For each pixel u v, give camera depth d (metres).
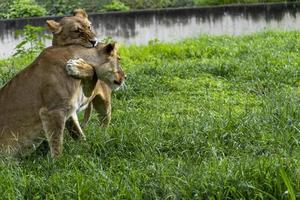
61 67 12.31
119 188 10.23
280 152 12.04
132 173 10.93
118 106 16.44
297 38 25.61
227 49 23.78
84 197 10.12
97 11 29.44
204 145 12.65
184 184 10.23
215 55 23.52
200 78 19.36
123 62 22.36
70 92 12.29
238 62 20.77
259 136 13.12
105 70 12.52
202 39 26.25
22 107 12.38
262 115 14.23
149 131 13.36
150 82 18.52
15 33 23.86
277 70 19.44
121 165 11.62
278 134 12.98
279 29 28.33
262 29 28.81
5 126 12.42
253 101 16.84
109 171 11.26
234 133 13.15
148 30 27.62
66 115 12.40
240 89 18.17
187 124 13.78
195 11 28.05
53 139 12.29
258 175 10.27
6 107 12.48
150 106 16.39
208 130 13.23
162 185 10.33
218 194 9.86
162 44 25.20
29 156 12.60
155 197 10.00
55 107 12.26
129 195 10.06
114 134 13.21
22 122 12.38
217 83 18.75
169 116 15.27
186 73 19.77
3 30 26.23
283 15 29.09
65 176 10.98
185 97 17.50
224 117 14.21
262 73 19.16
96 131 13.41
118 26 27.30
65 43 13.23
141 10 27.52
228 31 28.52
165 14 27.73
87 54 12.52
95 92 13.62
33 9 28.78
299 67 19.95
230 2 30.69
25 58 22.80
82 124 14.16
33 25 26.52
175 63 21.22
